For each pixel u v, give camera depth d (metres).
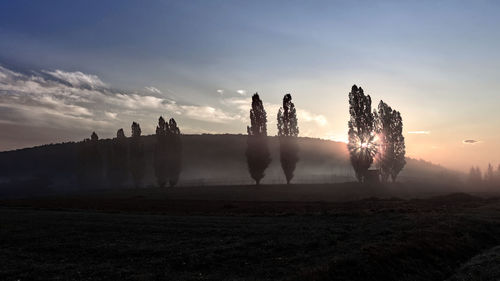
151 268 21.53
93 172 133.25
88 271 20.97
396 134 97.88
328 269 19.23
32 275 20.36
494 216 41.34
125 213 49.50
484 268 23.27
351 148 88.12
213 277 19.62
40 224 38.81
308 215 43.00
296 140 91.00
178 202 62.66
